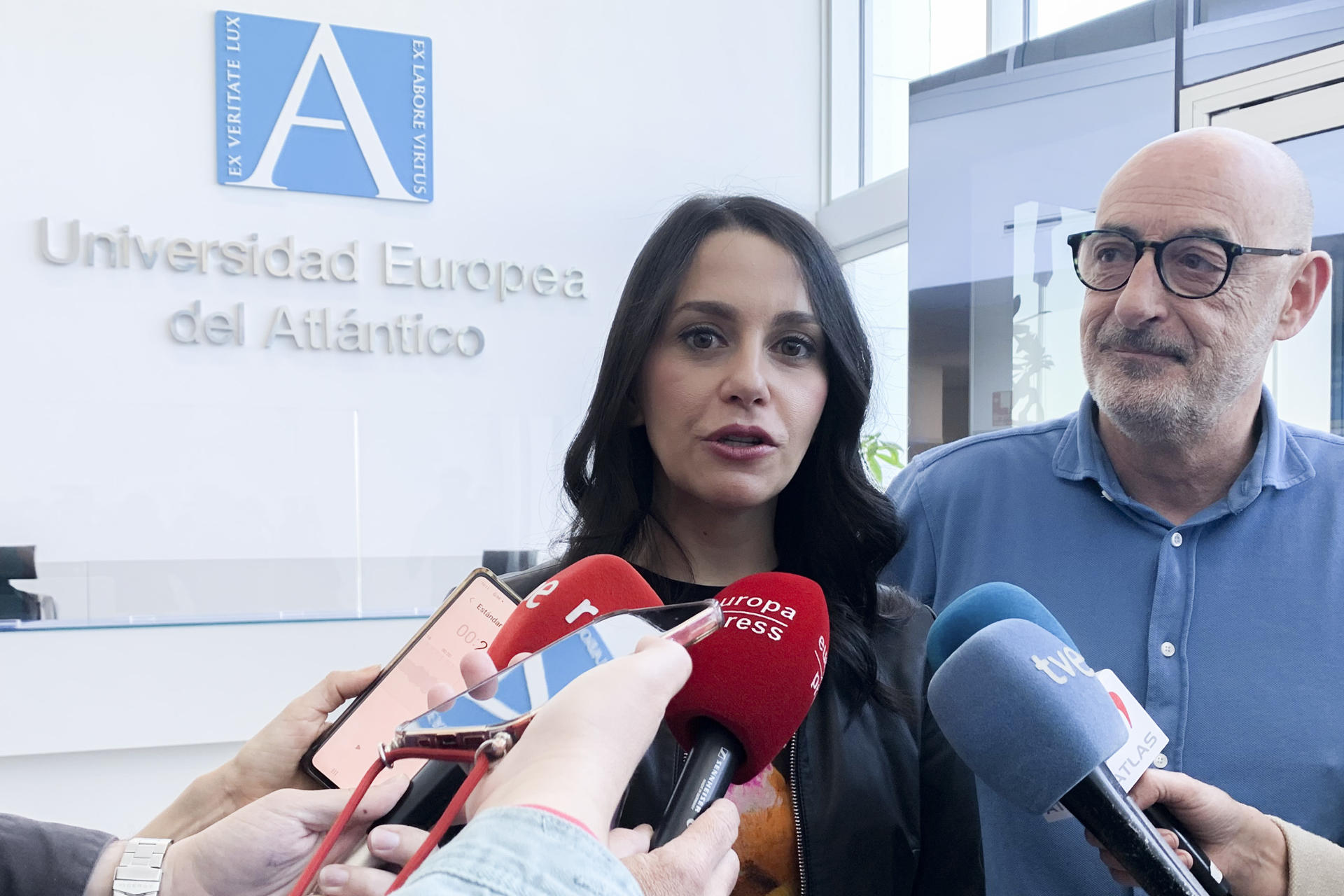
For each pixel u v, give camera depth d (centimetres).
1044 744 89
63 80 414
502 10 479
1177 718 136
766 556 128
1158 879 89
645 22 502
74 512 315
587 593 90
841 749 116
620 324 119
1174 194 132
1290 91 237
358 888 71
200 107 431
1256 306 131
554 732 58
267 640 333
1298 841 104
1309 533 140
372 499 346
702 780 76
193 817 103
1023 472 160
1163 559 143
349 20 454
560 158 488
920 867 121
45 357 412
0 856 91
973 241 325
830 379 120
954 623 115
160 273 425
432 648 103
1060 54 300
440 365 467
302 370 445
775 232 115
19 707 311
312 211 449
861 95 529
